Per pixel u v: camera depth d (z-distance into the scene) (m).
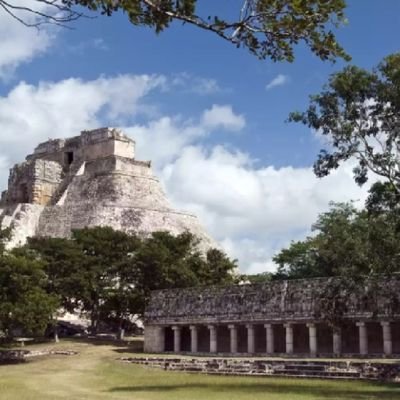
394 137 34.88
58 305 58.00
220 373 45.56
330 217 72.88
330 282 50.22
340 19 13.60
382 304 47.25
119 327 70.56
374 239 36.22
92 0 12.88
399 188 35.09
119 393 32.56
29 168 114.44
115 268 68.81
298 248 87.81
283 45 13.97
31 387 36.44
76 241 71.88
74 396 30.73
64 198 108.75
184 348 64.50
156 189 111.38
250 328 56.66
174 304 62.22
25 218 103.44
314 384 36.53
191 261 73.19
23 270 54.94
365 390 32.75
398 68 33.75
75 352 59.94
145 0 12.91
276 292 55.22
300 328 57.28
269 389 33.91
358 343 52.78
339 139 35.53
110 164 109.19
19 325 54.22
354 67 34.53
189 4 13.07
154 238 73.56
